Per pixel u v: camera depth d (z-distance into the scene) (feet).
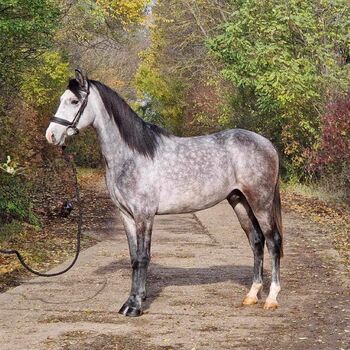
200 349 20.34
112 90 24.71
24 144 49.90
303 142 74.02
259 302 26.05
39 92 67.46
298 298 26.76
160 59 144.05
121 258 35.42
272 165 25.44
